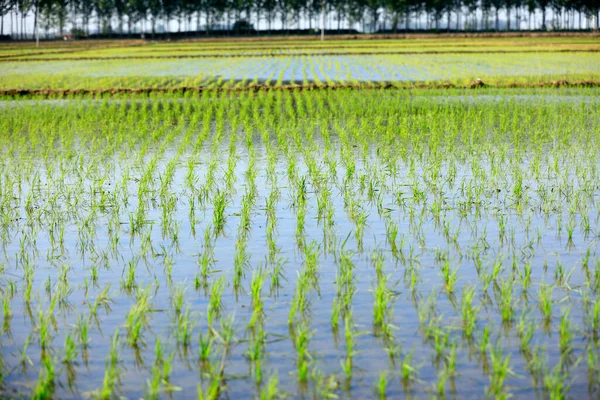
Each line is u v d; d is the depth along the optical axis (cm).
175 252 929
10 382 586
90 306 743
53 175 1419
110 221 1069
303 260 888
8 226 1059
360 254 907
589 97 2673
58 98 3016
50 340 665
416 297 759
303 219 1054
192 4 11856
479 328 676
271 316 713
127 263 890
